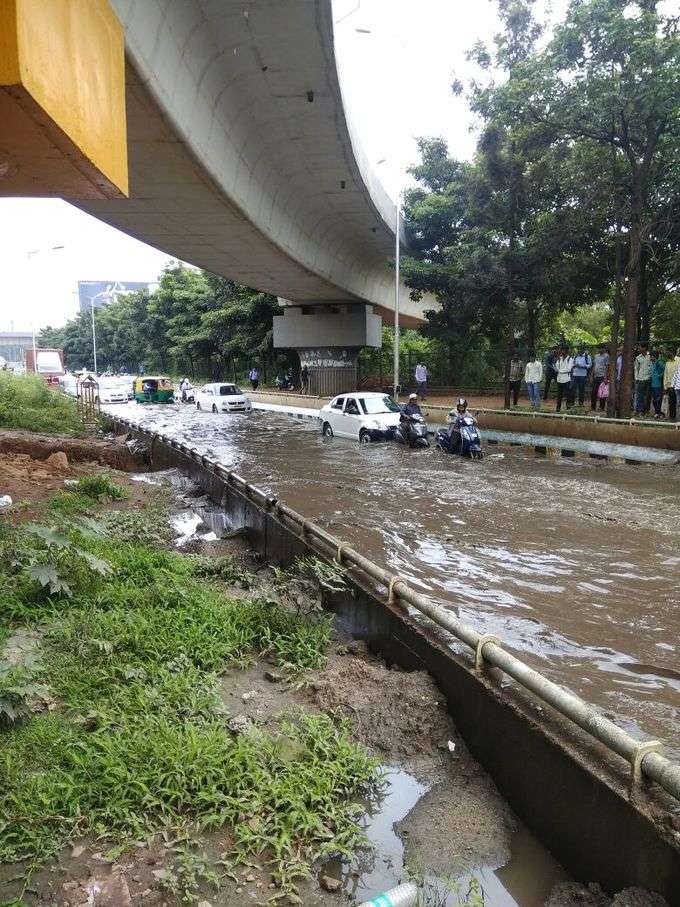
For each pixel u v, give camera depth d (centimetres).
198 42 1034
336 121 1413
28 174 654
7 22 446
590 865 294
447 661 428
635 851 268
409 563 725
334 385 3747
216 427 2491
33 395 2084
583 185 1875
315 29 1041
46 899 275
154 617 534
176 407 3744
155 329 6831
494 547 786
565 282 2267
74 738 371
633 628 543
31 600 557
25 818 314
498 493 1123
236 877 295
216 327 4819
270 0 957
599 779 289
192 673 456
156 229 1734
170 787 337
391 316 4791
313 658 507
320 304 3669
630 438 1495
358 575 600
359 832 327
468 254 2503
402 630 493
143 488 1249
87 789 331
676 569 697
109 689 427
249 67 1165
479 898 285
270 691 463
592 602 603
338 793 357
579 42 1548
